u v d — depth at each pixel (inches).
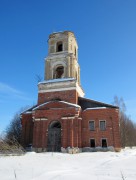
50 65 1493.6
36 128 1277.1
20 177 376.2
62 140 1202.0
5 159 611.2
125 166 485.1
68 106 1266.0
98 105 1348.4
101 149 1219.9
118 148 1195.9
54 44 1542.8
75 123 1225.4
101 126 1272.1
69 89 1369.3
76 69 1539.1
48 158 718.5
